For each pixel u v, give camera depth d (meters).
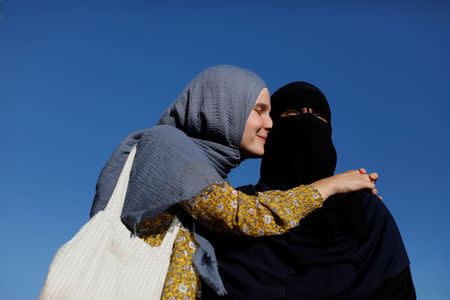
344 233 1.79
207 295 1.67
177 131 1.60
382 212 1.94
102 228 1.42
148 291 1.37
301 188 1.70
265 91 1.91
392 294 1.71
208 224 1.55
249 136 1.80
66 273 1.31
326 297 1.61
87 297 1.30
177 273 1.41
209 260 1.53
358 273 1.70
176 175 1.47
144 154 1.55
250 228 1.52
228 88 1.79
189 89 1.88
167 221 1.55
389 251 1.79
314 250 1.71
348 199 1.87
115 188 1.54
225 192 1.51
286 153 2.34
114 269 1.37
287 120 2.38
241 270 1.68
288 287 1.65
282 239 1.74
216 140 1.77
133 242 1.43
